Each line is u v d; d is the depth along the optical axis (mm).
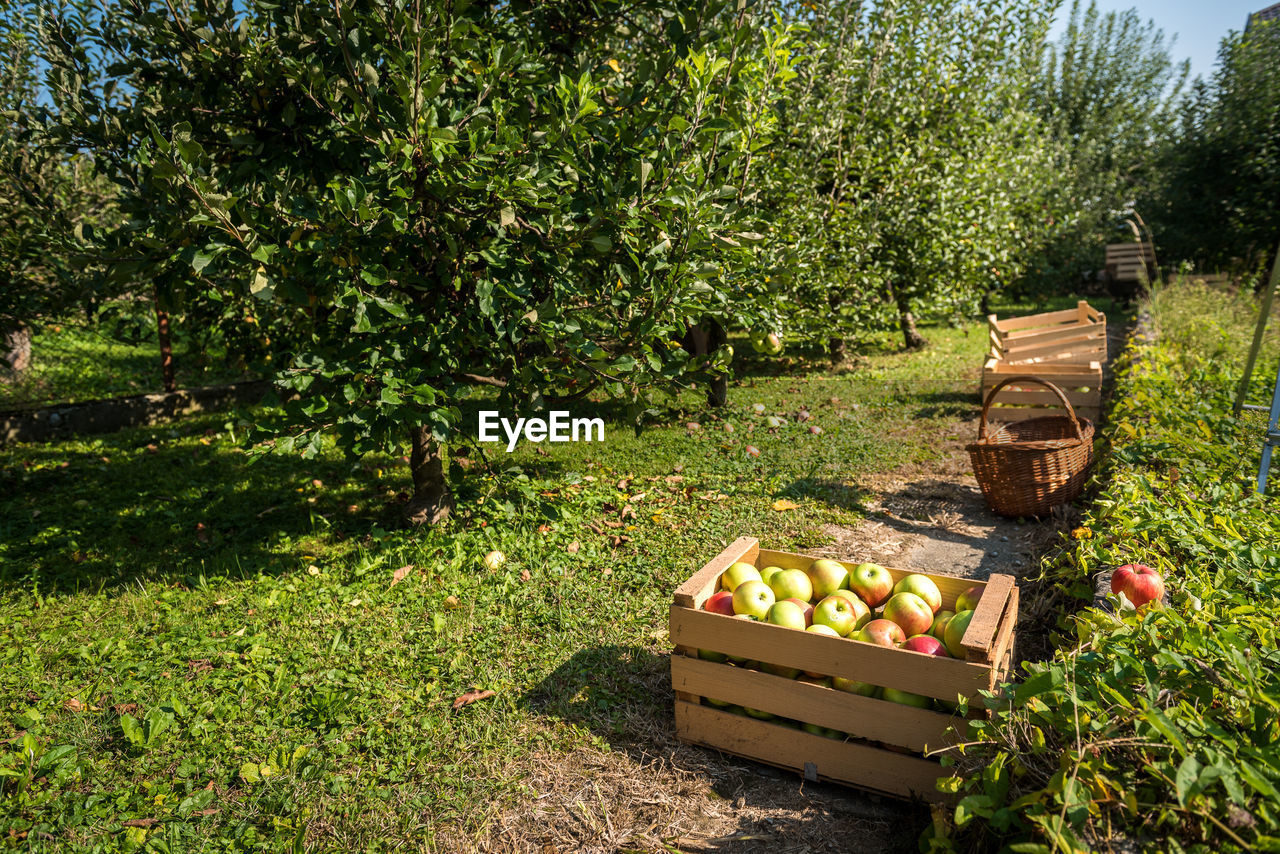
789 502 5602
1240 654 1914
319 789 2721
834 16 10531
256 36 4879
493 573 4527
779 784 2705
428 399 3934
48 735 3129
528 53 4699
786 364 12539
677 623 2850
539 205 4047
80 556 5141
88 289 5207
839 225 10109
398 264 4301
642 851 2404
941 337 15328
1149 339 9031
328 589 4438
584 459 7027
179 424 9188
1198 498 3775
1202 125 15164
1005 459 5203
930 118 11633
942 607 2971
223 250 3641
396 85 3699
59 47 4617
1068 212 21047
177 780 2822
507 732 3033
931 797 2459
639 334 4469
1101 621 2502
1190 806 1489
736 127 4785
